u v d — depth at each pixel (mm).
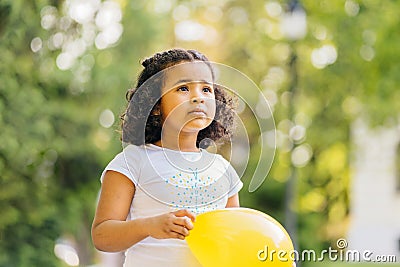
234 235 3977
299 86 17844
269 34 18625
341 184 19656
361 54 16891
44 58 13008
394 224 22156
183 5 18281
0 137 12070
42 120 12719
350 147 18828
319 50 17578
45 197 13328
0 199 12703
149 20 16172
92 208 15492
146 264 4090
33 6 11617
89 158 14359
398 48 16531
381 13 16422
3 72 11938
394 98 17375
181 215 3818
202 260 3994
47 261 13125
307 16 16797
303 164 19031
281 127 18266
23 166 12773
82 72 14602
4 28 11227
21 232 12883
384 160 21328
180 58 4219
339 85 17719
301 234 19109
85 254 17672
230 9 19266
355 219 21375
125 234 3918
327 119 18359
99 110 14727
